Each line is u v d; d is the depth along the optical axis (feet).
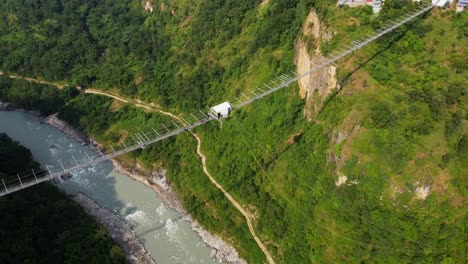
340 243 197.67
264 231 228.02
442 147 184.14
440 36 219.82
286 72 258.57
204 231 246.47
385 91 200.64
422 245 180.24
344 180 197.77
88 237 225.56
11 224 210.18
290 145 235.81
